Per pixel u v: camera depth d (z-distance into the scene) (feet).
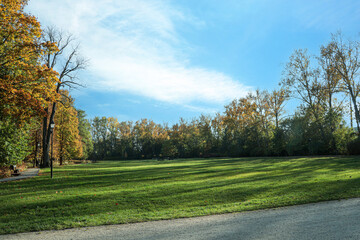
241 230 19.76
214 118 271.08
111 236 20.02
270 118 188.03
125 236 19.84
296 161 94.99
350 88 124.98
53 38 101.35
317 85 141.69
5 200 36.70
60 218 27.02
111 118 348.79
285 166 77.82
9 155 61.82
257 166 83.05
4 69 48.78
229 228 20.54
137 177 60.18
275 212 25.49
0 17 47.52
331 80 135.85
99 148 339.98
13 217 28.17
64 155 136.67
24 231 22.67
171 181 52.85
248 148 192.75
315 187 36.96
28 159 123.13
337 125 132.87
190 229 20.89
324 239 16.56
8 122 56.59
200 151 280.92
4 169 68.59
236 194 36.42
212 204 32.17
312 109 145.18
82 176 64.28
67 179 59.52
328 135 131.64
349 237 16.61
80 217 27.20
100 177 61.82
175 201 33.99
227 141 230.07
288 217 23.03
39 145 123.44
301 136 142.72
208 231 19.98
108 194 38.68
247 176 55.72
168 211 28.84
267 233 18.58
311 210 25.25
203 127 273.33
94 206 32.14
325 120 134.10
